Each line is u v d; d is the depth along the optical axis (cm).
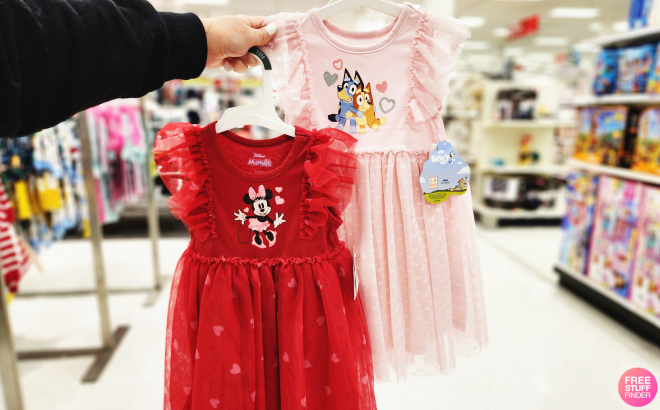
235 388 90
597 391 194
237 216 92
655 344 231
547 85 457
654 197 230
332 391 94
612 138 266
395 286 100
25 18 62
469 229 106
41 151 239
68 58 66
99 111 291
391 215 99
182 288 95
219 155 89
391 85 97
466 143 511
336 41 94
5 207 205
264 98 90
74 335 252
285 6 603
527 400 189
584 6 619
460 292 108
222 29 83
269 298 93
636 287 245
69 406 188
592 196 283
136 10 73
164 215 466
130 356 227
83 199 285
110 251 408
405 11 94
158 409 186
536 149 474
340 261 96
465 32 91
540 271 338
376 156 98
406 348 107
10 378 162
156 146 86
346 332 92
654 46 236
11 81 61
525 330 247
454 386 199
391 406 186
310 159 89
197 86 461
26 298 302
